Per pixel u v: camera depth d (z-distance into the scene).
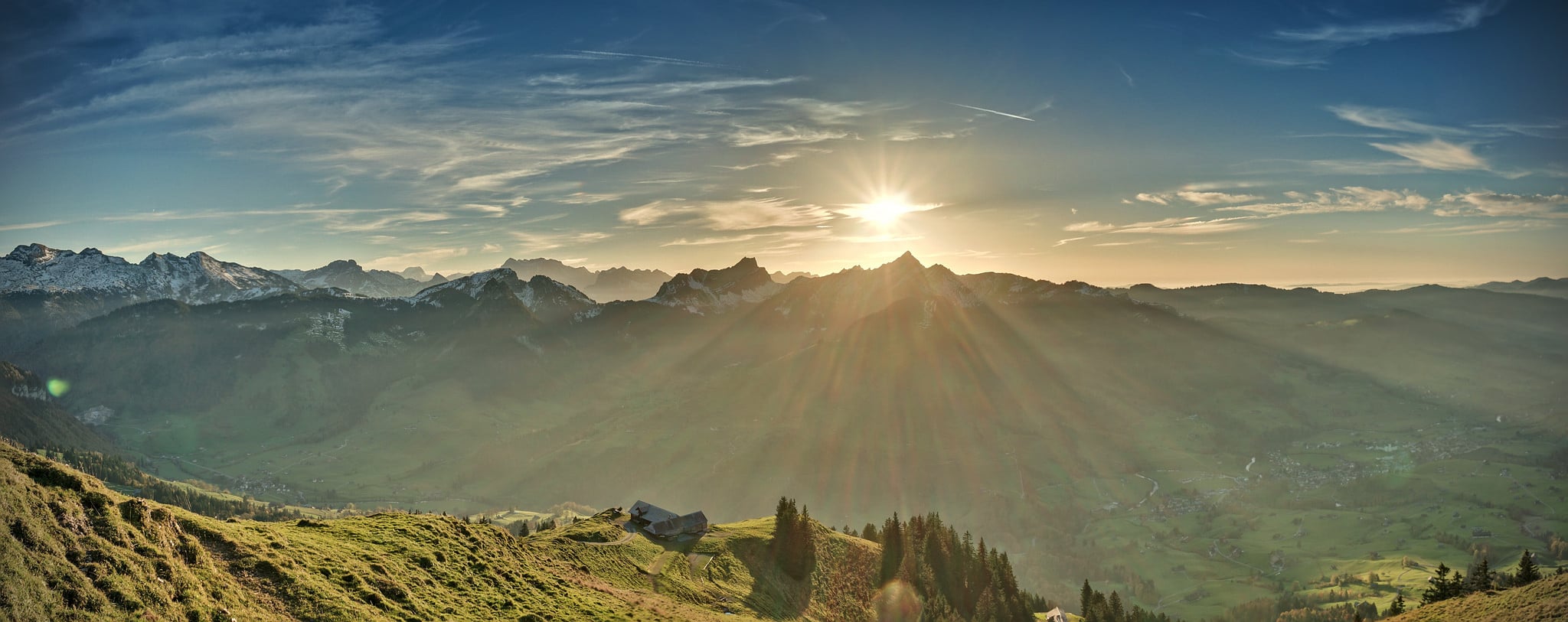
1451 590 127.75
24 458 43.44
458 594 60.03
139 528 44.22
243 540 51.81
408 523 72.12
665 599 92.69
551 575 77.19
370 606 50.53
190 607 40.34
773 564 135.38
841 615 130.62
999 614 157.50
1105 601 182.12
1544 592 86.44
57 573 36.09
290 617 45.00
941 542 179.88
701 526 142.25
